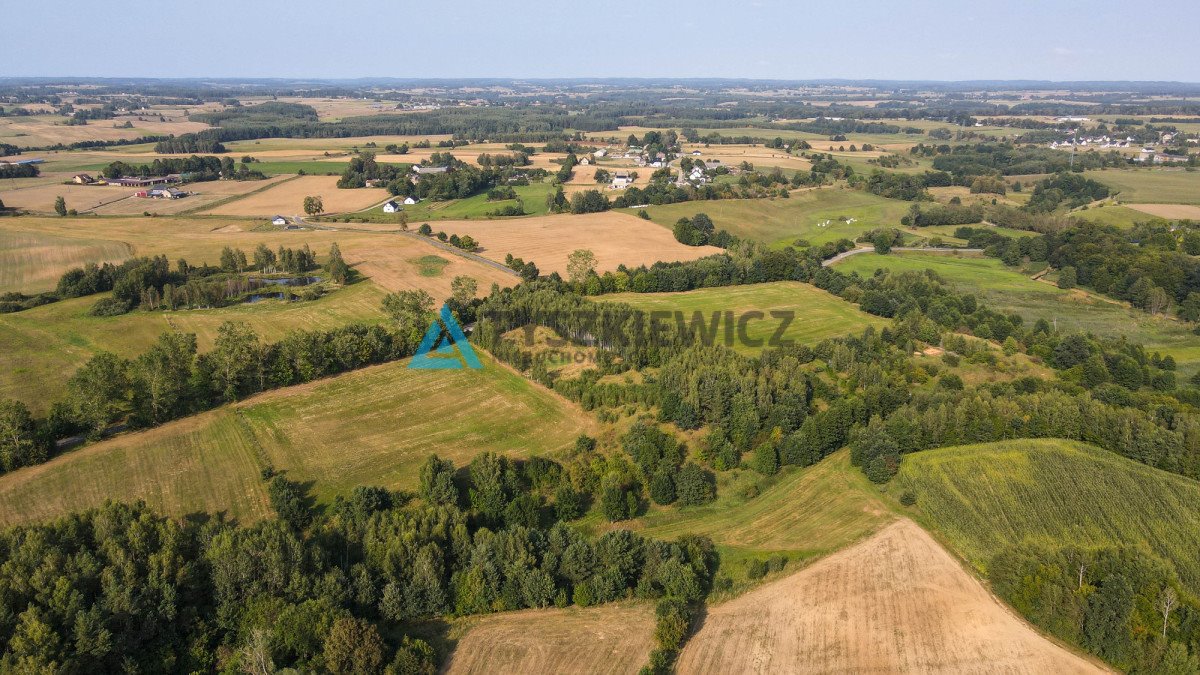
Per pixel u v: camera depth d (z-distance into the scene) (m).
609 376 101.44
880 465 78.62
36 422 85.94
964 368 107.62
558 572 63.16
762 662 54.78
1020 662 55.00
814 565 66.44
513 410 94.81
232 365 94.12
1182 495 72.06
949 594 62.22
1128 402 92.00
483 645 56.31
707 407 89.31
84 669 49.31
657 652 53.97
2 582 52.16
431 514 66.38
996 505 73.00
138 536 58.06
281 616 53.38
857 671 53.97
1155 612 54.72
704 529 73.81
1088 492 73.44
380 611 58.38
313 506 73.00
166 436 85.44
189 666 52.91
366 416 92.44
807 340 119.38
